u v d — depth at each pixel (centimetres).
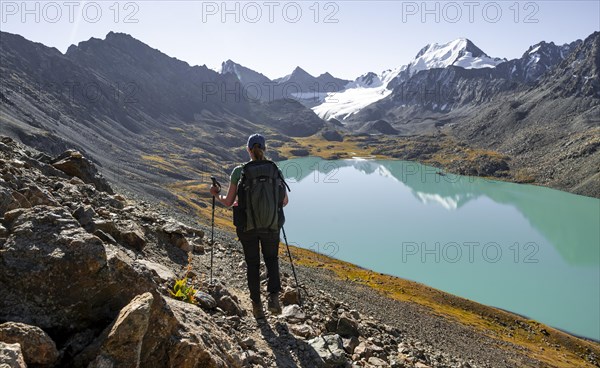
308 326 777
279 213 674
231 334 653
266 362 619
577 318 7075
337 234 11731
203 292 745
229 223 11600
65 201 925
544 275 9000
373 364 776
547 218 14450
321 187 19738
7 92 19625
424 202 16575
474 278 8769
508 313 6669
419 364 911
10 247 440
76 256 439
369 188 19562
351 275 7069
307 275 3562
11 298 422
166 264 906
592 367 4856
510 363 3384
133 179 16225
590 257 10281
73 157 1355
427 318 4334
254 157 684
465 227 12912
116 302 455
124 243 862
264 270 1262
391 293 6006
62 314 428
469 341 3750
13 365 323
